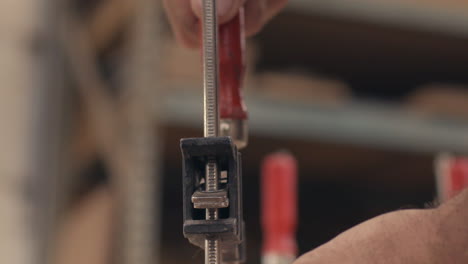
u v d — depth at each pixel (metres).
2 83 1.61
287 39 1.83
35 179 1.59
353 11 1.64
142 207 1.32
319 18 1.67
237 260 0.42
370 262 0.36
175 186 1.88
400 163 1.88
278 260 0.82
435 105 1.72
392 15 1.67
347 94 1.82
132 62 1.39
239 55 0.44
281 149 1.74
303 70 1.79
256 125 1.52
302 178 2.07
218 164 0.32
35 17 1.65
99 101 1.45
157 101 1.37
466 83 2.06
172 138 1.55
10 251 1.52
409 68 2.00
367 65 1.98
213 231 0.31
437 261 0.35
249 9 0.49
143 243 1.31
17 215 1.54
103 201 1.42
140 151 1.34
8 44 1.64
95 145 1.53
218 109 0.33
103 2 1.55
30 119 1.62
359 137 1.61
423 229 0.36
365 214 2.10
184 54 1.45
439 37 1.79
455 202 0.37
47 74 1.64
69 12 1.57
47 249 1.55
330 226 2.06
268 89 1.61
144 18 1.38
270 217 0.83
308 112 1.57
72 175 1.62
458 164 0.85
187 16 0.46
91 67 1.49
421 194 2.16
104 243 1.36
